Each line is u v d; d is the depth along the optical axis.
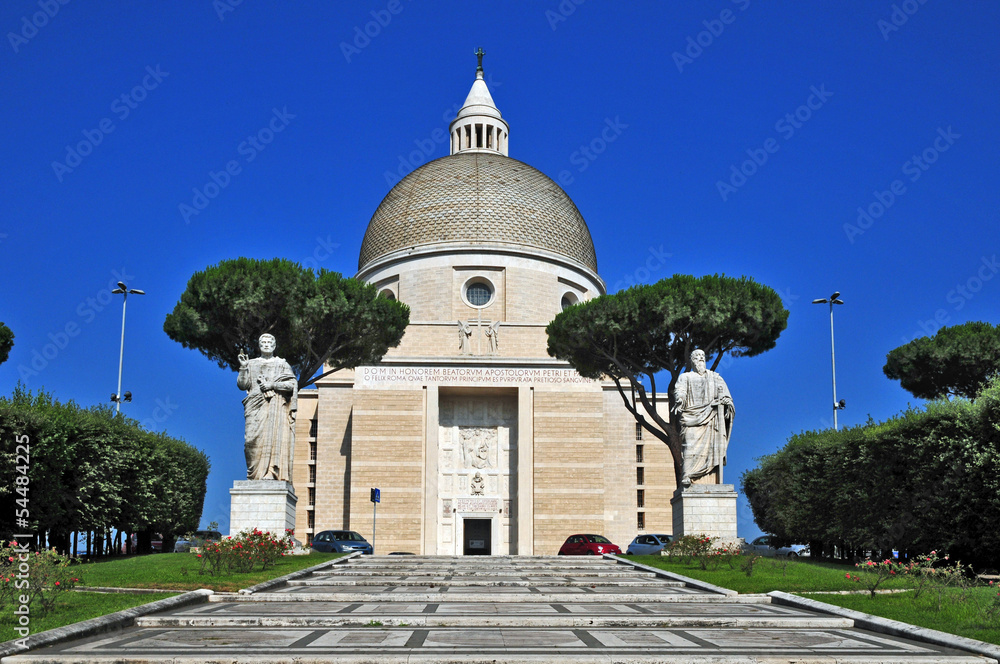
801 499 41.19
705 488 32.09
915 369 55.94
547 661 10.55
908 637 13.20
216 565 22.86
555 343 43.66
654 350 40.94
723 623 14.47
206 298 38.00
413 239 64.19
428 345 57.91
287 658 10.55
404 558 30.92
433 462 54.94
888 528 33.59
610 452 58.50
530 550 54.28
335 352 42.31
